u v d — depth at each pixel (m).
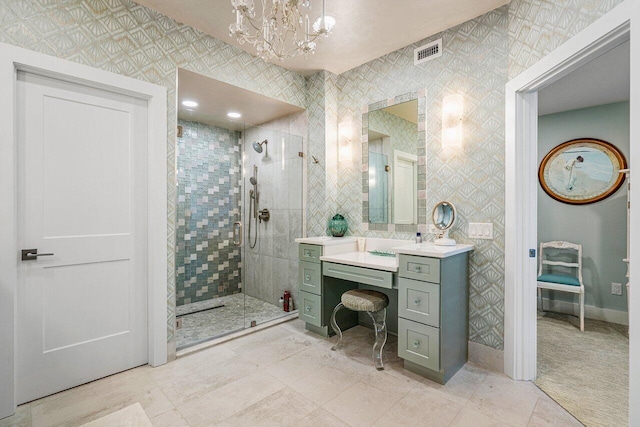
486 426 1.62
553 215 3.52
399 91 2.73
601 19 1.40
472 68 2.30
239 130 3.57
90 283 2.05
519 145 2.04
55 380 1.91
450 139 2.36
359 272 2.39
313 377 2.09
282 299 3.44
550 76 1.78
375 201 2.92
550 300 3.52
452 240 2.29
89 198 2.04
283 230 3.43
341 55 2.83
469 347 2.32
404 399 1.85
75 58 1.90
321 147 3.16
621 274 3.15
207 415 1.71
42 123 1.87
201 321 3.11
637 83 1.21
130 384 2.01
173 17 2.30
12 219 1.71
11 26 1.70
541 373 2.15
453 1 2.10
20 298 1.81
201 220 3.40
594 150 3.28
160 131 2.24
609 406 1.78
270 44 1.62
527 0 1.94
